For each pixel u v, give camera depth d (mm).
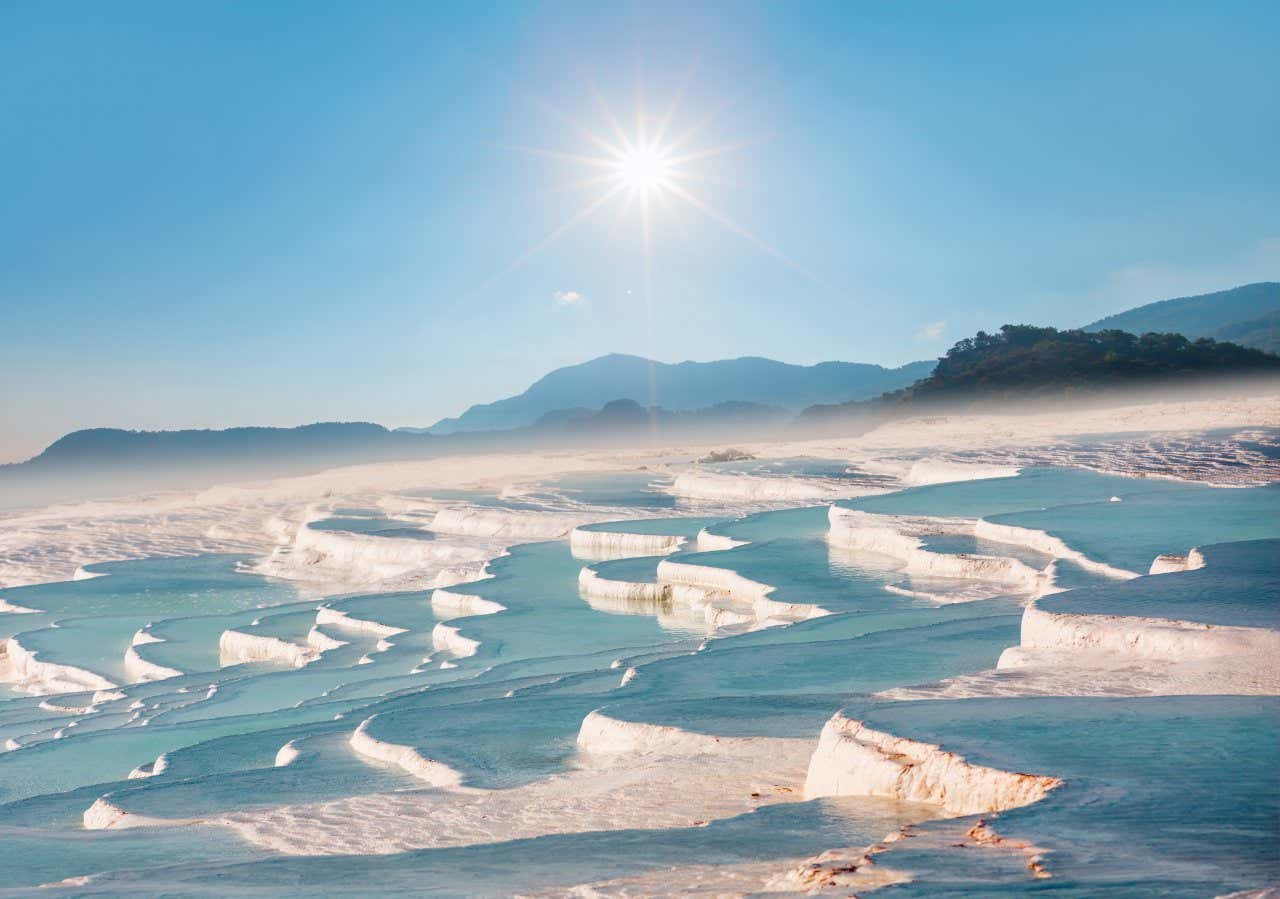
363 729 10953
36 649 25453
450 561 31438
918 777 5875
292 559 36312
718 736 8625
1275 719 6195
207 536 43969
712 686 11273
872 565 20281
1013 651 9297
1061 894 3721
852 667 11570
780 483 35844
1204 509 19703
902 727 6402
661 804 7031
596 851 5801
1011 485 27641
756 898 4156
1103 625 8953
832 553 22000
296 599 30734
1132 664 8203
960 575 17984
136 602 31562
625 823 6656
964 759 5648
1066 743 5848
